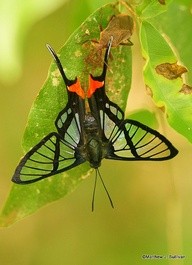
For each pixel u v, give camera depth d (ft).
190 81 1.04
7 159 1.34
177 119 0.98
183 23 1.05
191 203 1.19
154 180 1.33
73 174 1.01
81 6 1.03
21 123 1.33
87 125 0.97
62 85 0.99
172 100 0.98
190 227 1.12
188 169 1.18
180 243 1.09
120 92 1.00
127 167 1.34
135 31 1.00
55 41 1.12
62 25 1.10
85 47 0.99
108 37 0.98
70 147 0.97
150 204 1.35
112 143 0.97
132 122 0.97
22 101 1.30
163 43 0.98
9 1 0.96
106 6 0.98
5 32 0.96
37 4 0.96
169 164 1.19
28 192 1.00
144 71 0.98
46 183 1.00
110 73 1.00
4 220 1.00
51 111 0.99
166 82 0.98
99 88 0.98
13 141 1.34
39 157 0.97
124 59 1.00
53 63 0.98
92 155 0.97
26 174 0.97
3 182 1.35
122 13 0.98
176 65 0.98
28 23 0.96
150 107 1.04
